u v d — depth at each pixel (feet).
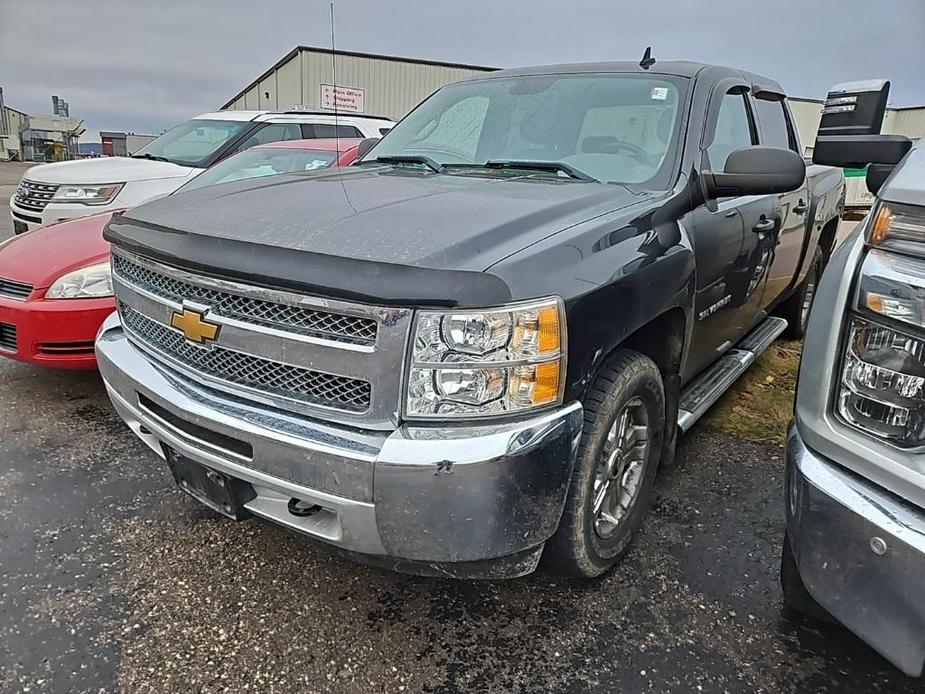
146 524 8.82
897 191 4.89
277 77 68.54
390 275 5.42
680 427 9.09
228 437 6.31
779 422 12.59
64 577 7.70
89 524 8.78
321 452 5.73
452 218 6.47
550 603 7.49
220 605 7.34
